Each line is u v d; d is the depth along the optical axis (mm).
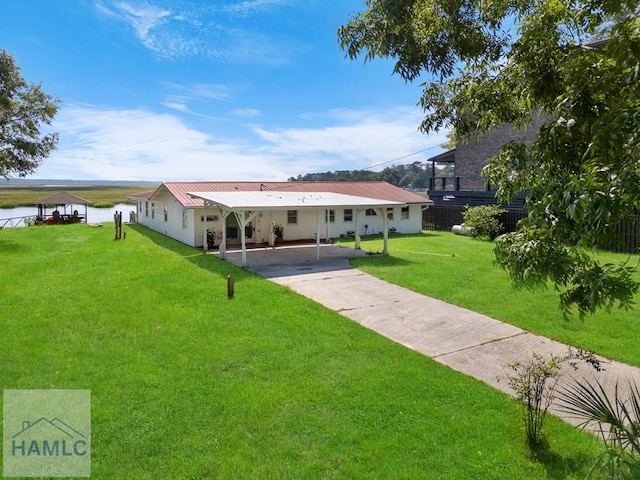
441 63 3916
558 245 2746
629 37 2311
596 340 7254
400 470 3938
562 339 7371
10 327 7941
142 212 29969
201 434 4523
